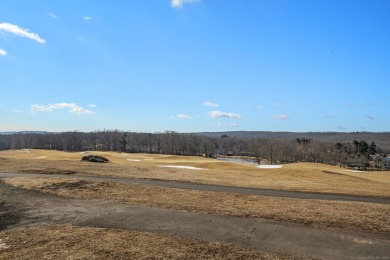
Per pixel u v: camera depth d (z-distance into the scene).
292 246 8.80
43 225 10.61
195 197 15.01
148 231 9.98
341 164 95.25
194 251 8.33
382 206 13.36
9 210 12.55
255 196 15.46
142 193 15.84
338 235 9.65
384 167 93.31
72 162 32.09
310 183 22.38
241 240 9.23
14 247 8.53
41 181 18.22
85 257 7.82
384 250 8.58
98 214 11.90
